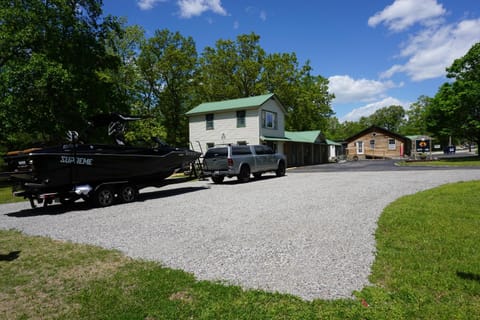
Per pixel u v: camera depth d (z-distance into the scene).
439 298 2.62
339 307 2.57
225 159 12.88
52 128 16.42
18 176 7.38
